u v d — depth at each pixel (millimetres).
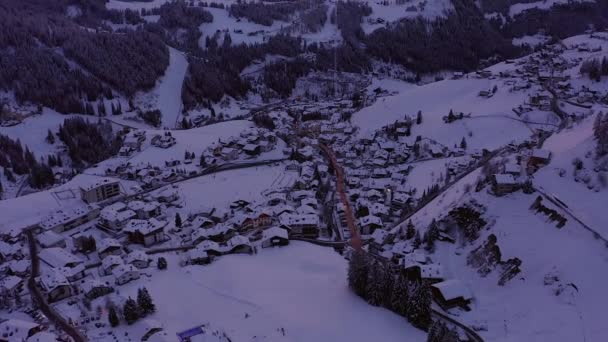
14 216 140750
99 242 120250
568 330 72875
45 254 111375
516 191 104688
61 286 95312
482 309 83438
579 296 77750
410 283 89375
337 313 88812
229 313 89688
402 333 82500
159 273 105375
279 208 136750
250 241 121875
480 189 111188
